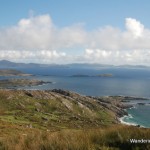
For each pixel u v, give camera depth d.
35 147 11.27
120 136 12.10
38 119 148.62
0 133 37.81
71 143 11.26
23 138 12.85
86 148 11.06
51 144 11.34
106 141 12.05
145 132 12.74
